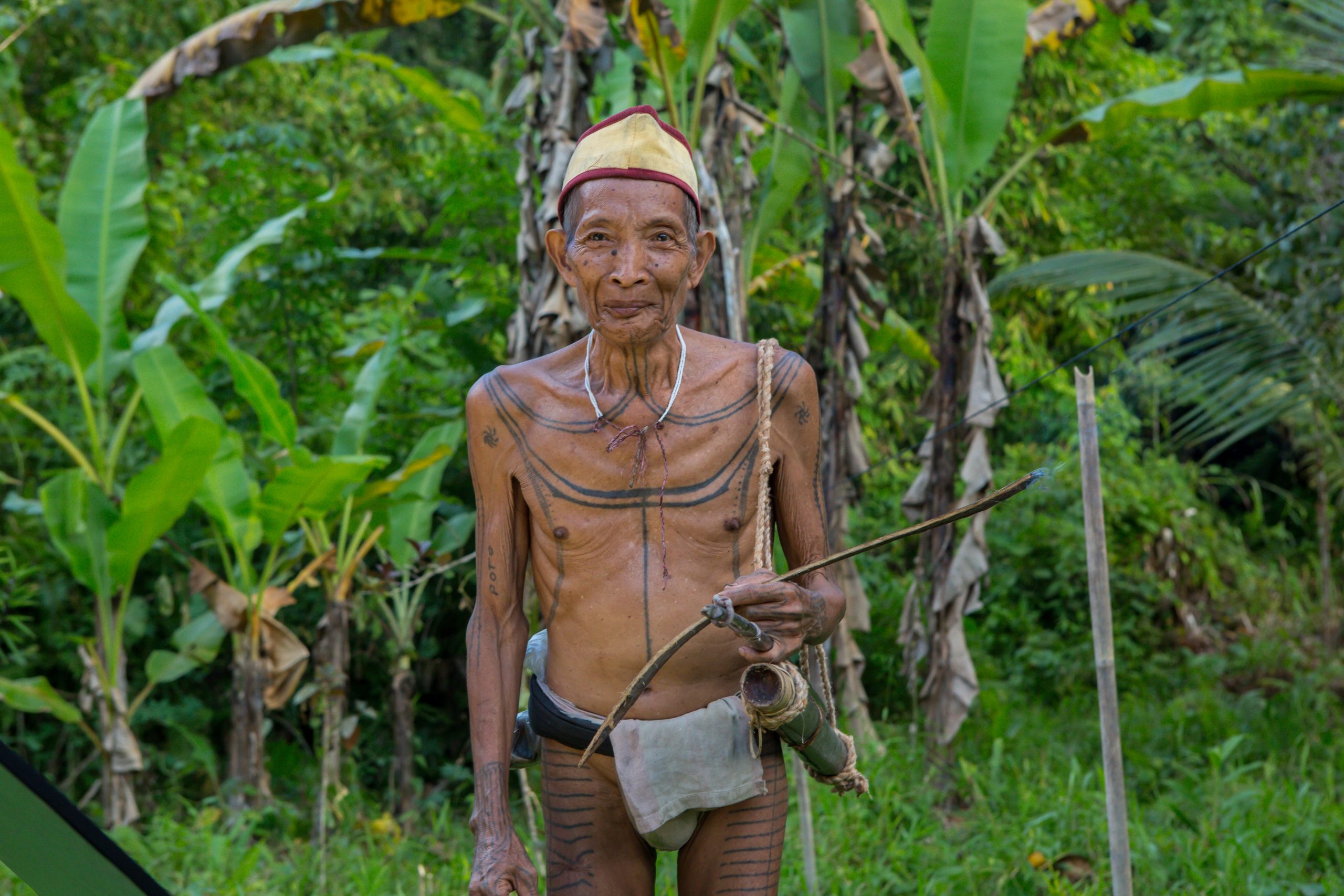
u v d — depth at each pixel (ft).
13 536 21.21
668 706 6.75
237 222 22.27
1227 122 30.94
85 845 5.79
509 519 7.05
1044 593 29.48
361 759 21.76
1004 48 18.58
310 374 23.95
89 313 18.07
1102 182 31.55
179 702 22.35
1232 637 30.42
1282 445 40.93
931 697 18.95
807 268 24.50
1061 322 34.63
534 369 7.07
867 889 14.16
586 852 6.98
